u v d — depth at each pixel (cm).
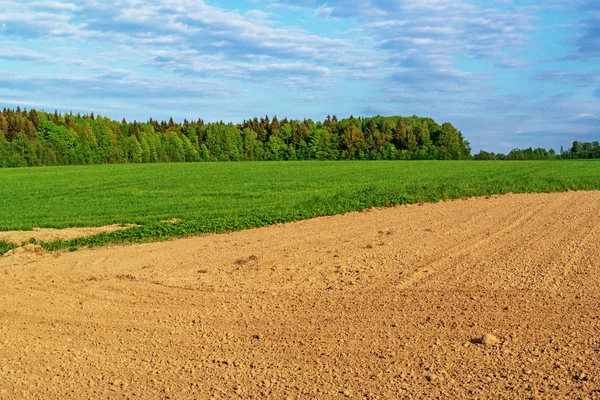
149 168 7112
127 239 1623
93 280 1105
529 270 1112
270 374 645
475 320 807
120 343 759
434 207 2341
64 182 4609
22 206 2822
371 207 2341
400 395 579
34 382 638
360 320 823
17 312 902
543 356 668
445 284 1013
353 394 585
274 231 1750
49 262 1309
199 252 1401
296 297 955
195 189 3762
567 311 839
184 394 598
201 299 959
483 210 2200
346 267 1178
